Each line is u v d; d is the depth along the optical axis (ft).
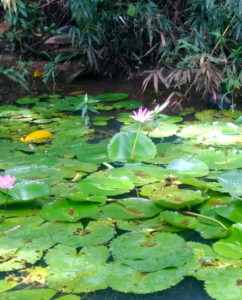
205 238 6.38
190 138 10.16
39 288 5.48
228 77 12.46
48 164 8.68
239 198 6.91
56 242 6.38
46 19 16.67
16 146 9.67
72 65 15.31
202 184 7.43
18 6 15.06
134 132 9.20
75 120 11.44
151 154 9.01
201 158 8.88
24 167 8.41
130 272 5.68
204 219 6.81
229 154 8.93
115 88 14.33
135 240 6.31
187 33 14.35
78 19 14.28
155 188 7.86
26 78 15.17
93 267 5.82
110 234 6.51
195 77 13.02
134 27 14.82
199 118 11.57
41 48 15.97
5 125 11.08
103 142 9.75
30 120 11.44
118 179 7.90
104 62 15.44
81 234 6.54
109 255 6.09
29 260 6.00
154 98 13.38
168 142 9.87
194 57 12.63
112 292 5.56
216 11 13.14
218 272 5.69
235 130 10.33
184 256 5.93
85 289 5.42
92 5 13.78
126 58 15.76
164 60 15.11
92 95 13.67
